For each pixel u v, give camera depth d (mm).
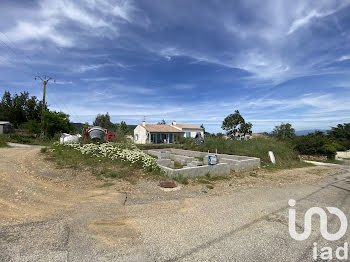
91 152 8250
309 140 21203
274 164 11320
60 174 5863
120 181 5645
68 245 2488
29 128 23109
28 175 5527
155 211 3779
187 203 4340
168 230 3037
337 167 13422
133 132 36344
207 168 7367
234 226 3289
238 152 12641
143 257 2324
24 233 2723
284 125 39656
